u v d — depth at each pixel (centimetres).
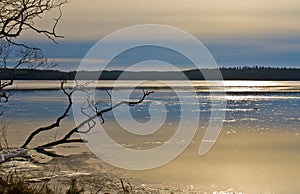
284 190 2022
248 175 2305
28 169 2125
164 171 2367
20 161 2273
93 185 1952
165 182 2114
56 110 6506
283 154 3033
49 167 2264
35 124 4438
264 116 6016
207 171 2406
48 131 3806
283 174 2372
